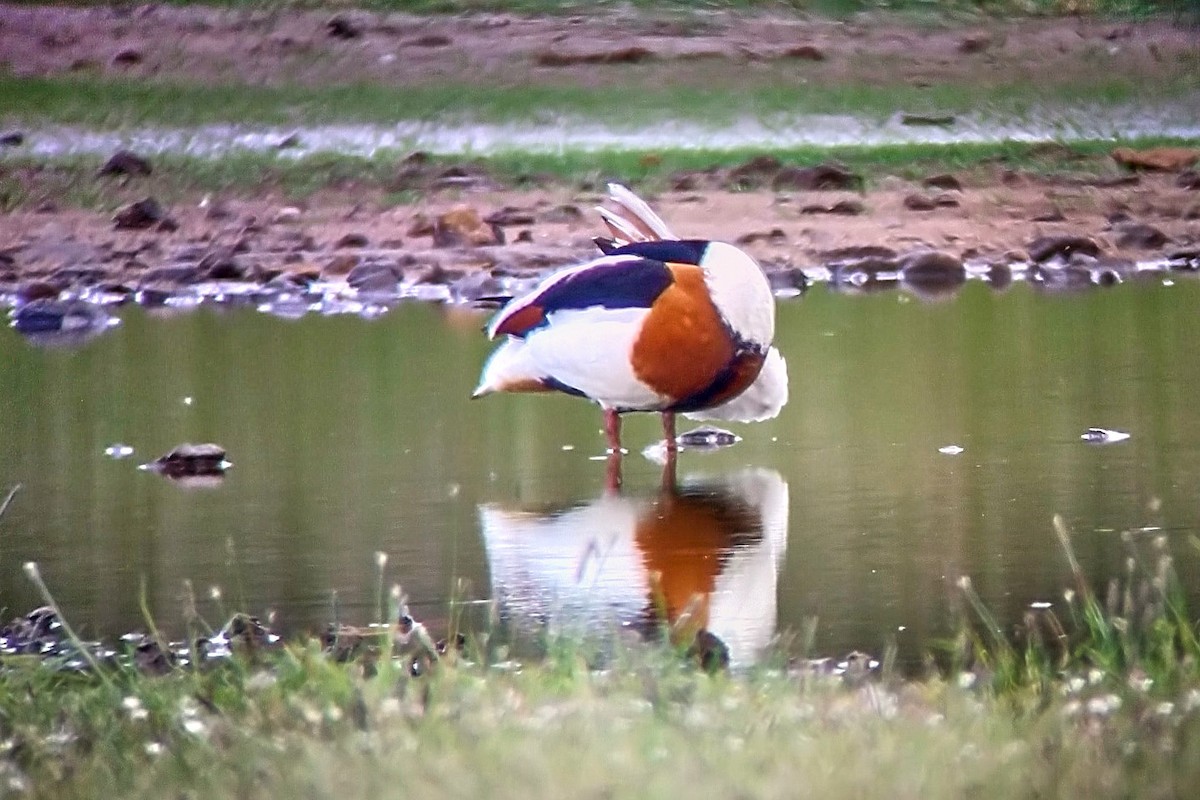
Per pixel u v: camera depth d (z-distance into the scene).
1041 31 34.78
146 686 8.27
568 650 8.62
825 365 16.67
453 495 12.34
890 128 30.94
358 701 7.53
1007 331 18.22
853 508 11.80
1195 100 32.34
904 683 8.33
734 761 6.69
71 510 12.23
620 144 29.58
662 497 12.24
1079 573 9.58
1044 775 6.62
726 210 25.30
